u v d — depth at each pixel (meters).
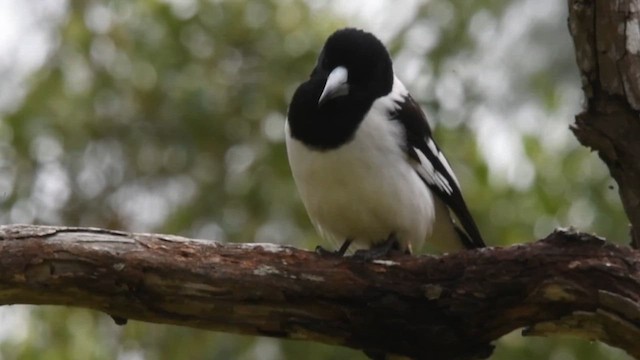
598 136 8.32
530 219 13.55
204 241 7.72
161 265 7.55
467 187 13.73
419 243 9.37
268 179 14.16
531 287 7.53
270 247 7.76
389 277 7.71
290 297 7.70
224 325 7.79
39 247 7.45
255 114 14.33
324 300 7.73
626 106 8.20
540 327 7.68
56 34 14.71
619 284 7.38
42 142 14.30
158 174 14.48
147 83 14.42
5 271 7.42
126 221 14.45
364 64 8.96
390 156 8.87
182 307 7.68
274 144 14.15
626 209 8.46
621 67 8.15
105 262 7.49
